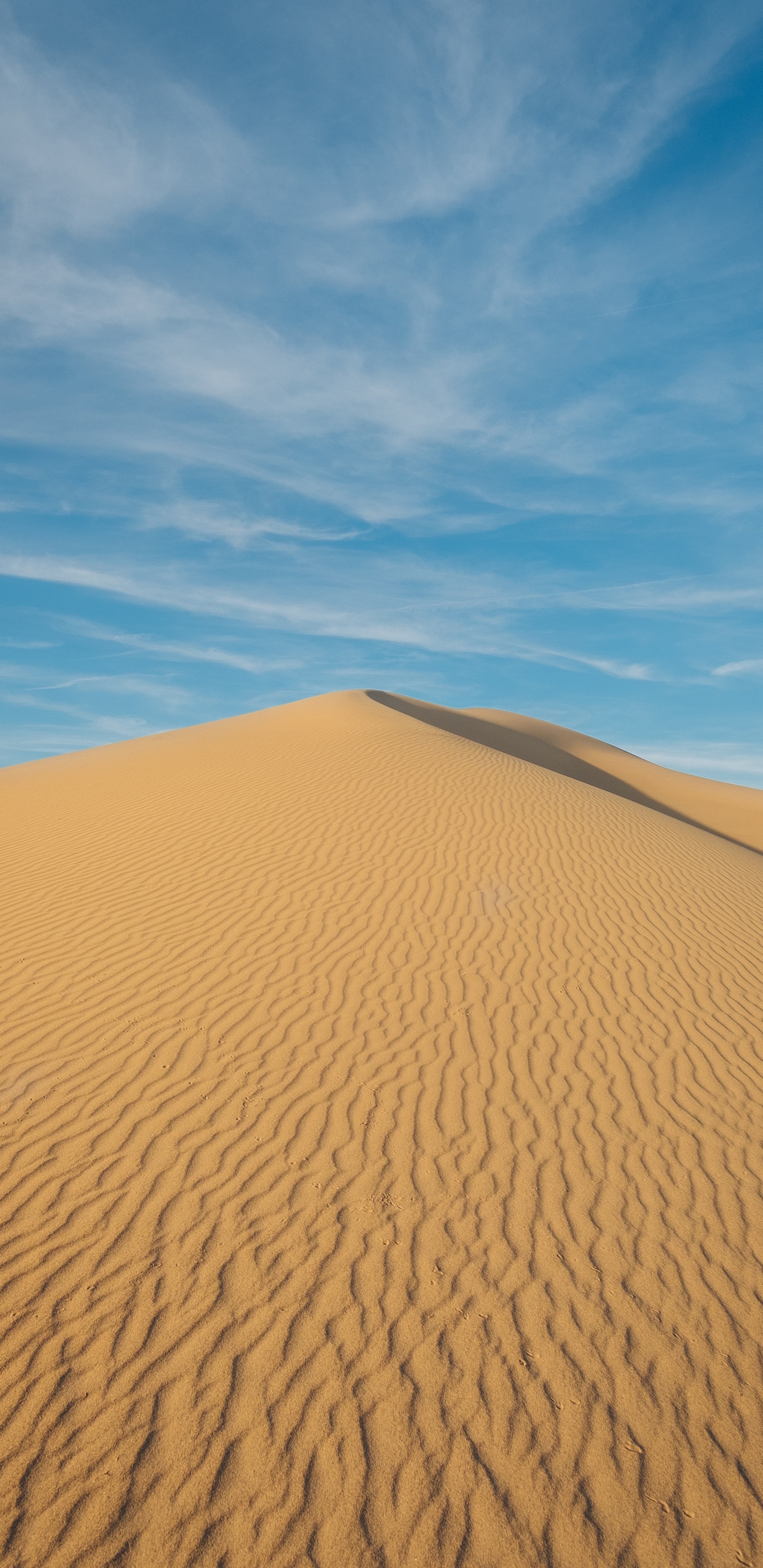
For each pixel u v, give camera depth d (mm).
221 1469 3227
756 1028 7438
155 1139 5375
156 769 18297
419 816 13750
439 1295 4188
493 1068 6426
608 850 12984
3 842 12945
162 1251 4418
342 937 8805
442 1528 3035
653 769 47250
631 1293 4270
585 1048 6848
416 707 41375
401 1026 6996
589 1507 3141
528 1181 5137
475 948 8703
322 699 29812
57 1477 3176
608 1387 3688
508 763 19891
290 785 15703
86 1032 6766
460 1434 3424
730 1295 4285
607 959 8727
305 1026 6922
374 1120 5680
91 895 10148
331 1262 4387
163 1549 2914
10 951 8484
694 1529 3070
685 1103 6117
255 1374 3676
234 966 8055
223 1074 6160
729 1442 3445
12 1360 3709
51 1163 5117
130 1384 3604
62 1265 4297
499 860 11742
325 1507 3094
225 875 10773
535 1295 4223
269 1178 5043
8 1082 6016
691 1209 4961
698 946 9352
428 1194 4961
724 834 30688
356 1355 3805
